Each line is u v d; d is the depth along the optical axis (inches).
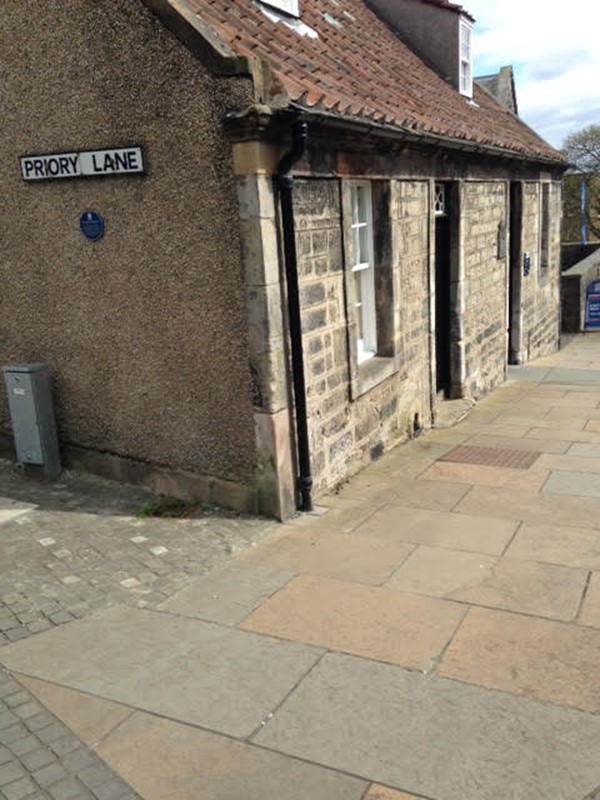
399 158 292.5
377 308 300.0
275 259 204.2
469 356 427.5
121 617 165.8
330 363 244.7
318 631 157.6
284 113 190.7
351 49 344.5
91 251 230.7
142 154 209.5
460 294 399.2
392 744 121.7
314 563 191.5
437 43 469.7
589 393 458.0
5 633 159.9
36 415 249.3
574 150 1480.1
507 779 112.9
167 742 124.3
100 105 213.0
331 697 134.8
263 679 141.0
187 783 114.9
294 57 253.9
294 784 113.9
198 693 137.4
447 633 154.9
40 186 233.5
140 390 235.5
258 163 193.3
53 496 242.8
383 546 201.8
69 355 248.4
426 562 190.5
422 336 340.5
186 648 152.6
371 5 486.0
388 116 253.4
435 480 265.0
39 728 128.7
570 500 238.2
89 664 147.7
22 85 224.8
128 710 133.1
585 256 1099.9
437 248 384.8
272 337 206.1
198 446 228.5
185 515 224.4
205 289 212.4
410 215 311.9
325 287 237.3
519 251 546.9
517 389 485.7
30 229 240.8
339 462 257.4
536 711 128.3
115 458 248.7
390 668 143.0
